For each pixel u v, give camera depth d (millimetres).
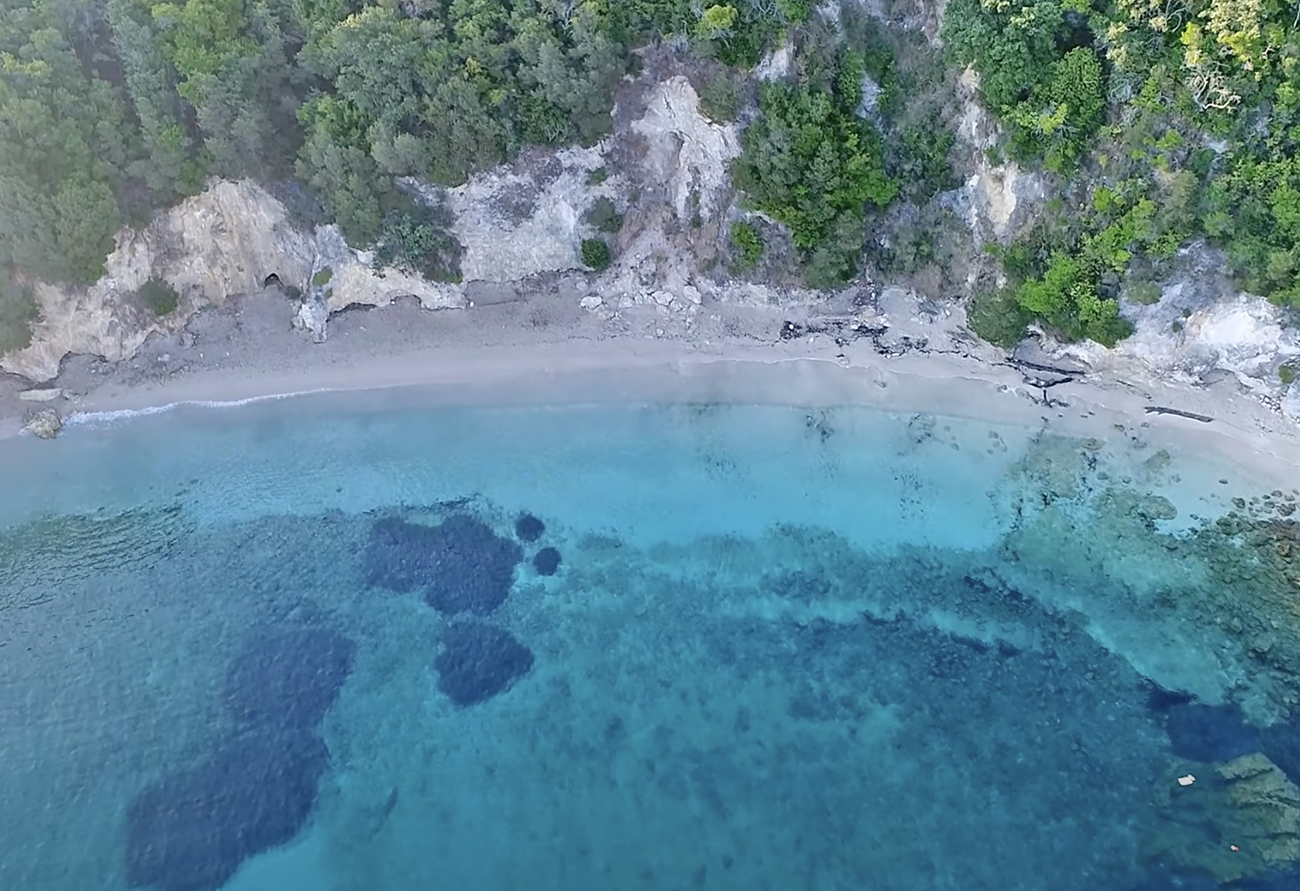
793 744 38969
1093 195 42625
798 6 43500
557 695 41312
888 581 42625
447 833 38094
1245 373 42500
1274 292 39938
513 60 47062
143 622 44750
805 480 45531
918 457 45250
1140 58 39906
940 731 38562
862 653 40969
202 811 39125
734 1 44125
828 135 45688
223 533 47531
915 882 35281
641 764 39125
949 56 44250
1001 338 45719
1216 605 39562
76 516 48719
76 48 48156
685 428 47719
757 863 36281
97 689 42656
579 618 43438
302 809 39094
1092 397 44969
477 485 47688
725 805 37750
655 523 45531
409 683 42219
